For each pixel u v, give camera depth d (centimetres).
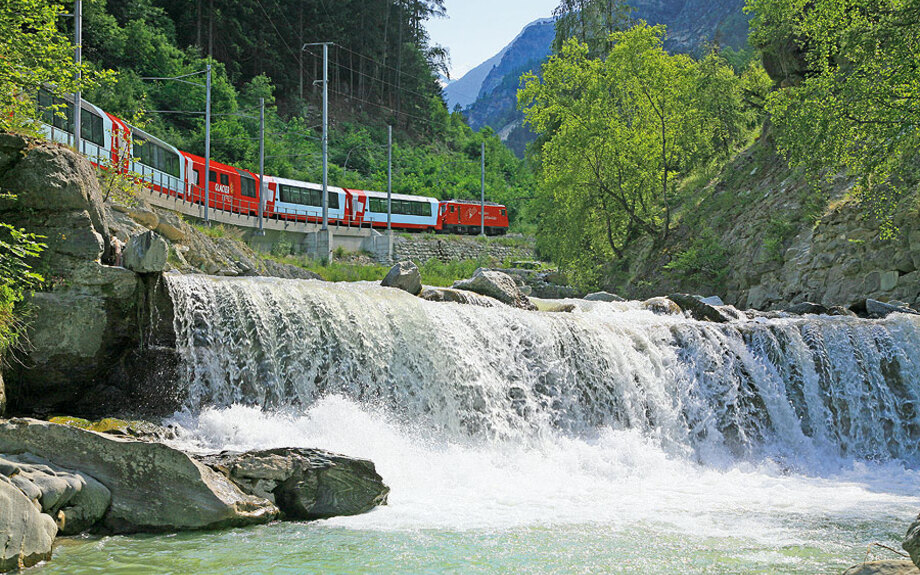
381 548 899
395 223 5866
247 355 1408
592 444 1593
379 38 11456
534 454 1480
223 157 7344
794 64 3562
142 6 7981
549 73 4331
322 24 10312
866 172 2447
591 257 4247
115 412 1302
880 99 2377
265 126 8406
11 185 1248
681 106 3969
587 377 1698
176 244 2519
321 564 838
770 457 1698
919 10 2283
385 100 11631
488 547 911
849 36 2436
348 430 1348
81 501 921
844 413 1838
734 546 941
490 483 1282
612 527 1025
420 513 1068
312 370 1452
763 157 3831
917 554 616
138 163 3434
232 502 977
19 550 802
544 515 1084
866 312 2639
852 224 2803
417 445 1405
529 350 1675
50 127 2694
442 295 1916
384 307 1576
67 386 1298
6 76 1551
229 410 1323
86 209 1316
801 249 3020
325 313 1494
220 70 8300
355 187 8031
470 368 1589
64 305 1261
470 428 1538
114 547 881
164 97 7675
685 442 1711
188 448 1176
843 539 989
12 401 1256
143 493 952
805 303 2552
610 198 4209
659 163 4056
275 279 1673
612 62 4081
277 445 1242
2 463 872
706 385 1803
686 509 1160
